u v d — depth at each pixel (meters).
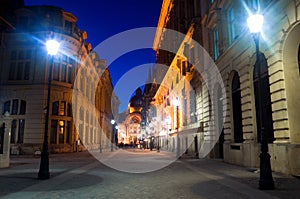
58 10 36.00
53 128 33.38
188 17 32.69
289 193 7.46
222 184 9.20
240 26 16.19
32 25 34.72
